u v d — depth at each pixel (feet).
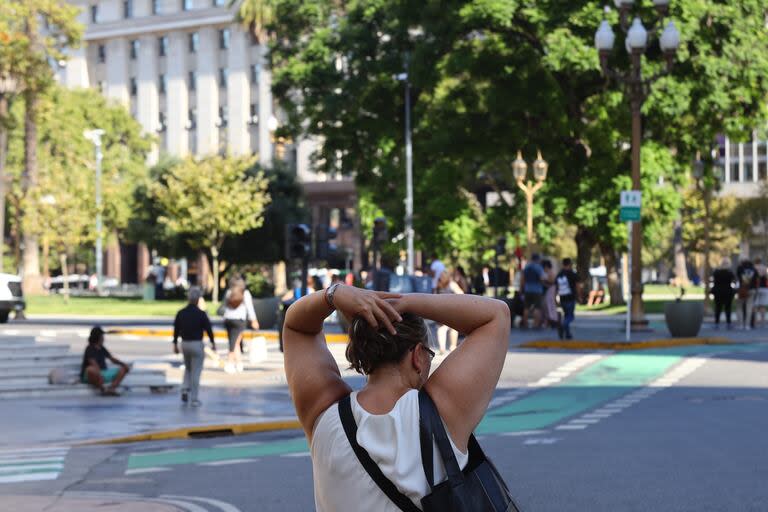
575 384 89.30
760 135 180.55
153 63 481.05
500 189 252.83
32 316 211.82
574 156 199.00
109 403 82.99
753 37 171.32
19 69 234.17
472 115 198.49
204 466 53.36
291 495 43.98
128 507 41.88
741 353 111.65
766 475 46.21
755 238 409.69
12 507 42.16
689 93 170.50
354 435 13.14
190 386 80.84
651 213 196.54
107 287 407.85
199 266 458.50
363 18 213.87
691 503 40.32
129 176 401.70
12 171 350.23
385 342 13.50
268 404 81.56
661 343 121.08
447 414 13.17
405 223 233.14
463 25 179.63
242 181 324.19
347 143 222.07
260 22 368.07
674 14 167.53
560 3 169.58
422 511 12.96
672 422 64.69
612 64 173.27
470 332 13.75
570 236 369.09
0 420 73.41
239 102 458.50
